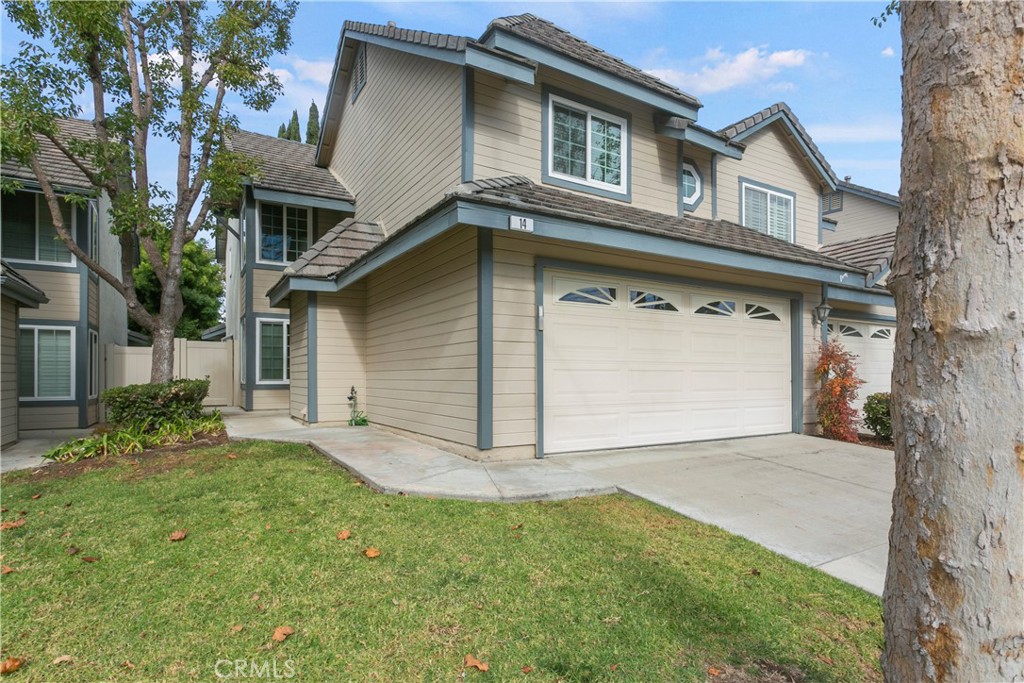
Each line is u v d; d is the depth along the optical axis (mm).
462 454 6441
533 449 6418
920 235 1418
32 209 10797
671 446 7500
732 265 7289
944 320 1357
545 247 6508
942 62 1386
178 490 4934
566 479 5379
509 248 6266
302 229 13141
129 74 9438
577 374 6789
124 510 4406
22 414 10586
